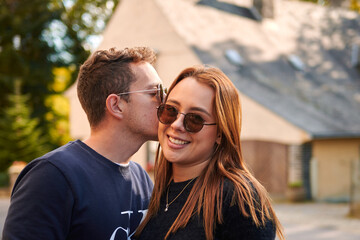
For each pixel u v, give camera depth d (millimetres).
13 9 22531
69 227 1836
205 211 1790
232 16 16828
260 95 12977
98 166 1995
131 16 15086
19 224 1739
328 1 25547
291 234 8102
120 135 2082
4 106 20469
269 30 17641
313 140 12812
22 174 1915
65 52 24203
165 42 14031
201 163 1977
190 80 1937
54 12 23516
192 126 1890
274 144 12844
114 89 2043
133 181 2205
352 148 13422
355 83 16516
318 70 16609
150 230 1995
